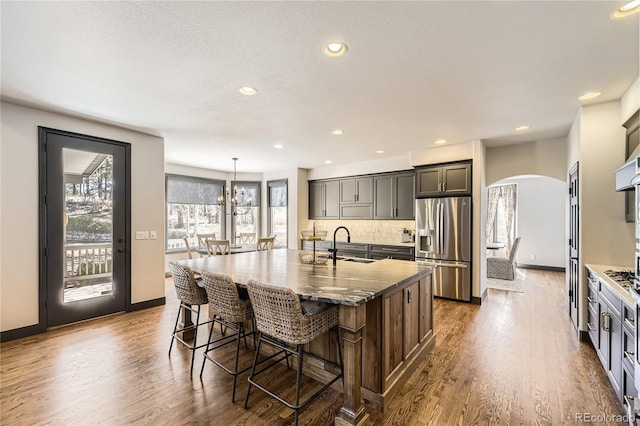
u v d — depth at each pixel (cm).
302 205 704
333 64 225
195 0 156
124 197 393
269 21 174
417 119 352
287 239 710
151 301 419
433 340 297
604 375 242
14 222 309
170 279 625
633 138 272
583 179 306
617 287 217
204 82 254
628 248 289
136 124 372
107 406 203
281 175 727
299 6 161
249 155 559
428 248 498
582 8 163
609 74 240
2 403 206
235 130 397
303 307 197
